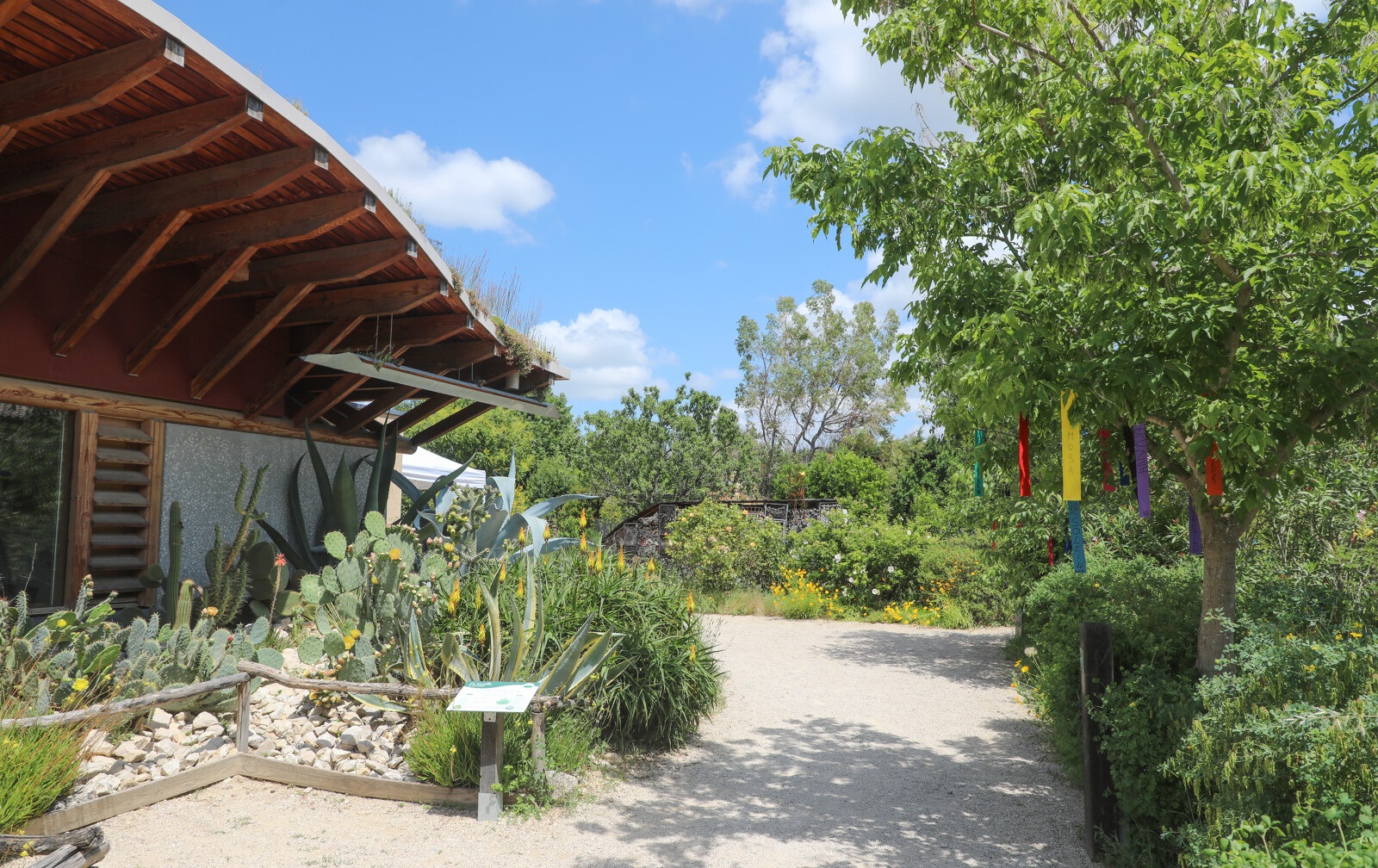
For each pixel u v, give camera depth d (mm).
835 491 25672
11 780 3857
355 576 5875
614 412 22375
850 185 4953
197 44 4531
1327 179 3729
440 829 4363
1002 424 6383
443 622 5898
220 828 4215
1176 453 5176
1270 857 2635
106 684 5047
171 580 6816
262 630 6023
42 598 6785
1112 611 5590
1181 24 4645
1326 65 4309
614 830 4523
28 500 6695
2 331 6391
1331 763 2865
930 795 5305
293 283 7422
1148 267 4004
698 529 15070
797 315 39188
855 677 8898
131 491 7562
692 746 6219
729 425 22562
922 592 13969
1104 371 3918
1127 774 4188
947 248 5254
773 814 4906
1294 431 3893
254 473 8938
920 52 5094
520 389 10664
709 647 6680
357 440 10508
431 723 4996
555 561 6996
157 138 5277
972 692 8258
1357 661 3432
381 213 6441
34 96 4750
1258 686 3607
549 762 5125
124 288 6508
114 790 4324
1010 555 9727
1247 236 4113
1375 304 3926
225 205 6543
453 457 27375
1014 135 4883
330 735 5199
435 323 8586
